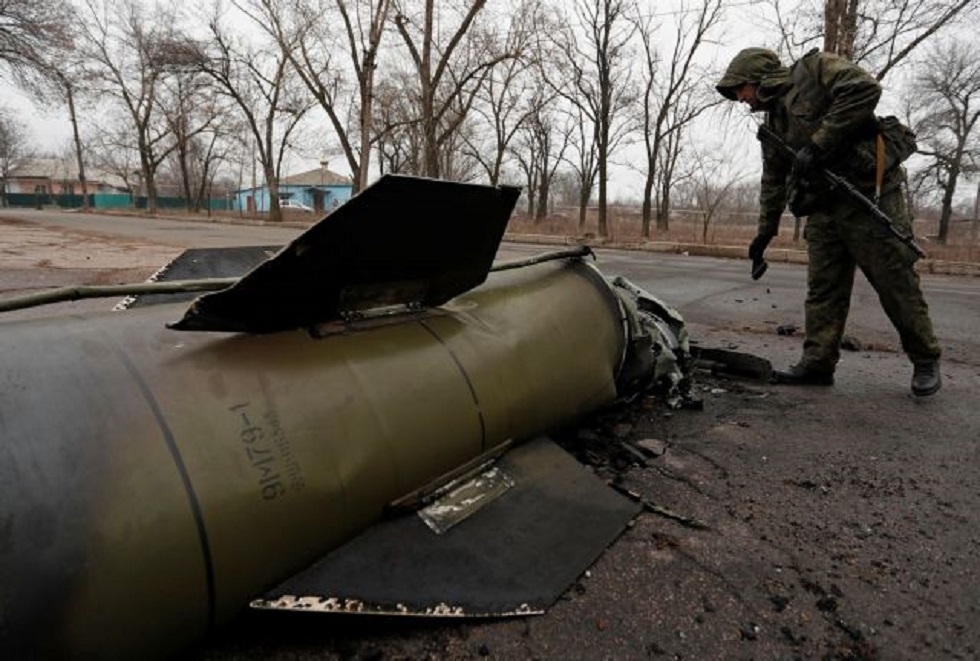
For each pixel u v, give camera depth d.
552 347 2.34
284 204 64.12
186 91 35.62
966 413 3.14
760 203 3.63
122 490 1.15
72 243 11.52
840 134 3.02
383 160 30.75
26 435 1.13
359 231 1.52
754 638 1.51
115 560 1.11
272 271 1.44
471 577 1.59
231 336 1.56
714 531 1.99
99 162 77.81
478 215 1.84
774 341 4.91
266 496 1.33
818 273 3.48
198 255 2.72
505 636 1.49
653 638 1.50
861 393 3.48
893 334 5.18
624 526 1.96
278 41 20.42
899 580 1.75
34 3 23.25
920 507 2.17
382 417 1.62
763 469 2.46
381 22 16.19
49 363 1.27
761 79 3.35
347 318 1.79
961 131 24.41
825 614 1.60
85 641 1.07
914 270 3.17
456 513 1.75
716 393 3.45
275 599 1.35
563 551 1.77
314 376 1.56
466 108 18.47
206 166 43.69
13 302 1.40
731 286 8.23
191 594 1.21
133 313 1.55
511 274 2.60
